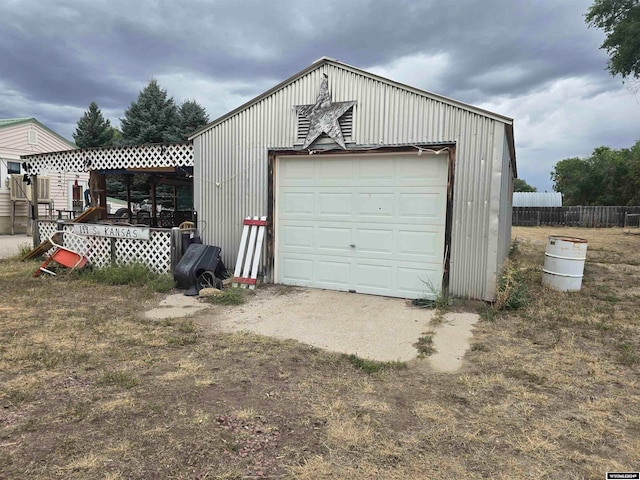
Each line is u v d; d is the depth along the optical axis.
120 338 4.52
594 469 2.37
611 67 15.70
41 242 9.79
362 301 6.34
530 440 2.66
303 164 7.18
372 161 6.71
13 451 2.44
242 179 7.57
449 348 4.37
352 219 6.89
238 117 7.53
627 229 27.48
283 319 5.38
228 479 2.23
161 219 13.85
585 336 4.81
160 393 3.23
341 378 3.60
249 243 7.36
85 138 33.47
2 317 5.24
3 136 17.12
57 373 3.57
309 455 2.47
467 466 2.39
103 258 8.39
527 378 3.64
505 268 6.81
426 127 6.23
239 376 3.59
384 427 2.80
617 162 41.69
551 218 31.80
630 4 14.68
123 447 2.50
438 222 6.31
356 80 6.63
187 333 4.75
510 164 9.30
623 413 3.03
